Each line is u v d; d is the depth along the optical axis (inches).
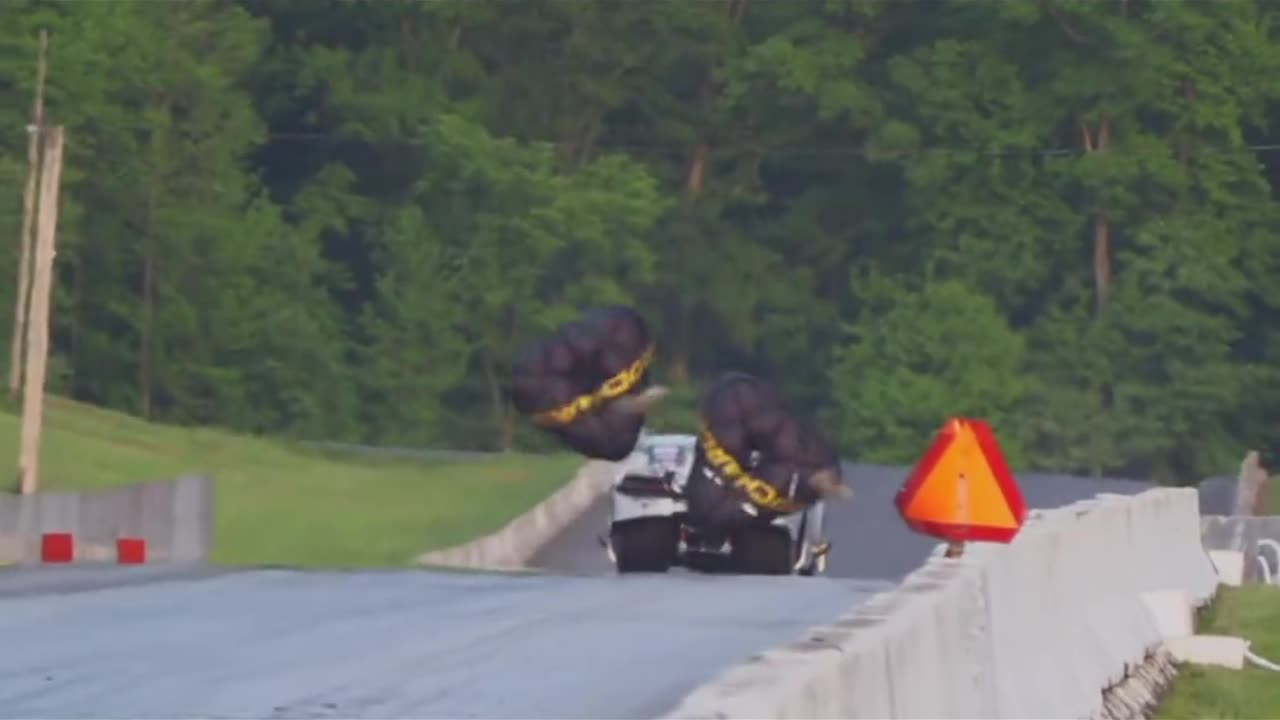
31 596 2470.5
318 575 2883.9
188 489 5187.0
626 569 3828.7
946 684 1595.7
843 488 2511.1
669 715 1045.2
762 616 2401.6
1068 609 2303.2
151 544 5004.9
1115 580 2689.5
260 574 2874.0
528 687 1737.2
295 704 1616.6
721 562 3754.9
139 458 7691.9
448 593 2640.3
